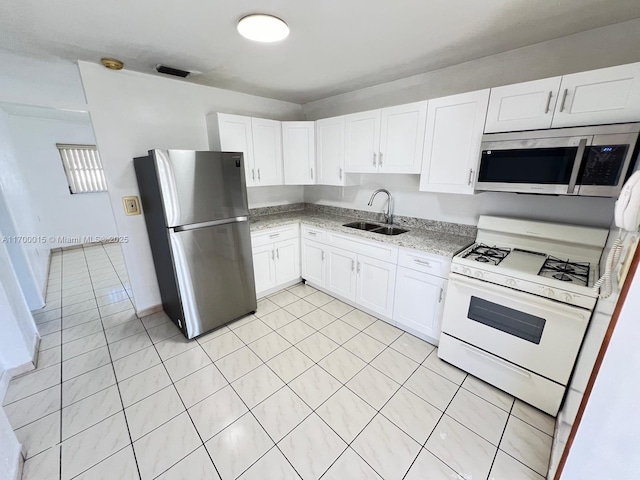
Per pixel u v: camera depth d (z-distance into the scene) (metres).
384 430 1.53
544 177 1.57
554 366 1.51
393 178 2.81
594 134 1.37
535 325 1.54
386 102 2.71
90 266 4.18
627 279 0.81
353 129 2.65
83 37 1.65
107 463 1.36
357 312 2.77
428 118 2.09
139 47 1.81
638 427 0.85
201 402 1.72
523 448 1.42
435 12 1.42
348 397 1.75
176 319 2.48
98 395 1.77
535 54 1.84
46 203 4.71
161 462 1.37
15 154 4.01
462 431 1.52
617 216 0.95
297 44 1.79
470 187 1.95
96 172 5.19
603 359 0.88
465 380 1.88
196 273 2.28
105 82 2.17
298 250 3.27
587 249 1.71
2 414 1.30
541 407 1.60
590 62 1.67
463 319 1.86
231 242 2.46
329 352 2.18
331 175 2.97
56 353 2.19
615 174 1.36
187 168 2.09
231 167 2.35
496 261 1.75
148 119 2.42
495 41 1.78
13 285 2.18
